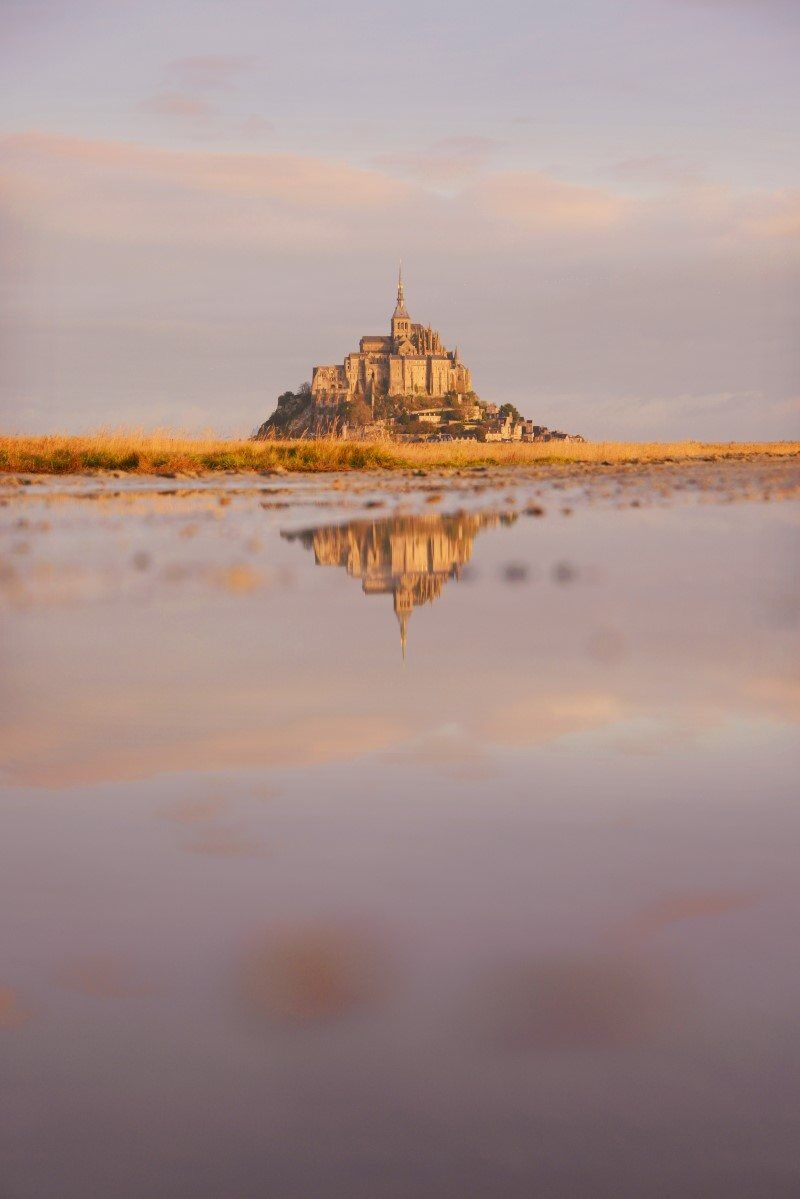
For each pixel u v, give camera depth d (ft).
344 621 20.43
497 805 9.72
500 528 42.42
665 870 8.16
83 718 12.94
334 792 10.11
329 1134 5.12
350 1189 4.78
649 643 17.69
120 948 6.95
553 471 118.01
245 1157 4.96
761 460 161.68
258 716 12.94
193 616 21.18
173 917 7.43
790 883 7.90
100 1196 4.74
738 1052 5.71
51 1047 5.82
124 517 50.88
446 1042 5.80
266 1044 5.82
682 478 92.63
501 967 6.64
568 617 20.62
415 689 14.42
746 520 44.75
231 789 10.21
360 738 11.96
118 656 17.01
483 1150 5.01
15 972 6.67
